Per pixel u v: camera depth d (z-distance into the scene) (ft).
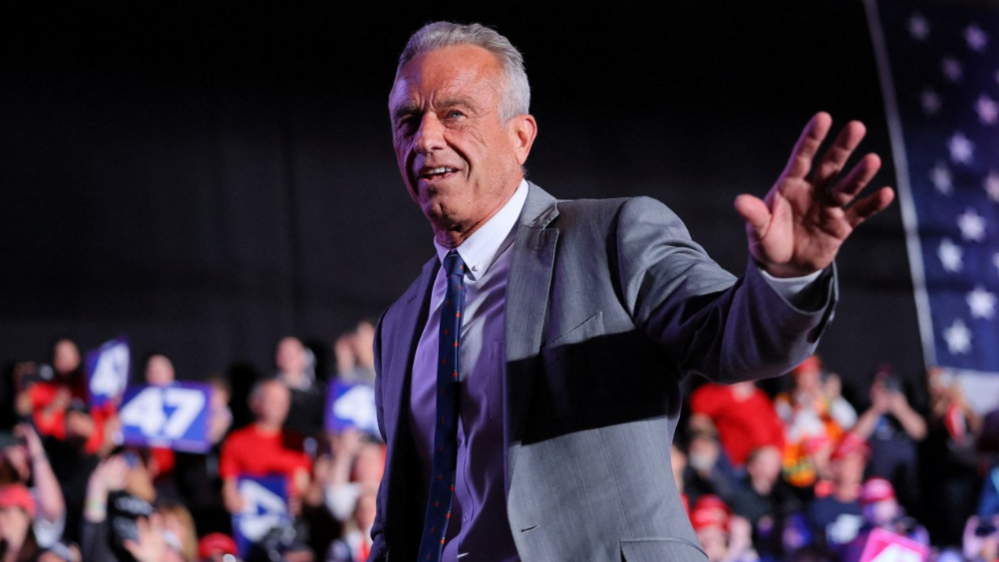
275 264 25.26
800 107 30.89
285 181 25.73
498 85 5.36
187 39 25.40
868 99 31.19
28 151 23.52
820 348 29.17
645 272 4.85
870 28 31.60
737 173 30.12
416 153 5.27
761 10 31.01
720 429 22.85
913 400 26.37
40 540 15.85
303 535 17.70
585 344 4.79
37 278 23.15
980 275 30.78
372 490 17.71
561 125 28.89
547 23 29.19
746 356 4.31
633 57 29.81
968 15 32.32
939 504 22.97
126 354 19.84
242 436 19.07
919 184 30.83
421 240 26.76
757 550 19.77
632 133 29.43
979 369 30.22
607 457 4.64
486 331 5.11
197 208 24.80
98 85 24.38
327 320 25.48
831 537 19.57
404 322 5.73
